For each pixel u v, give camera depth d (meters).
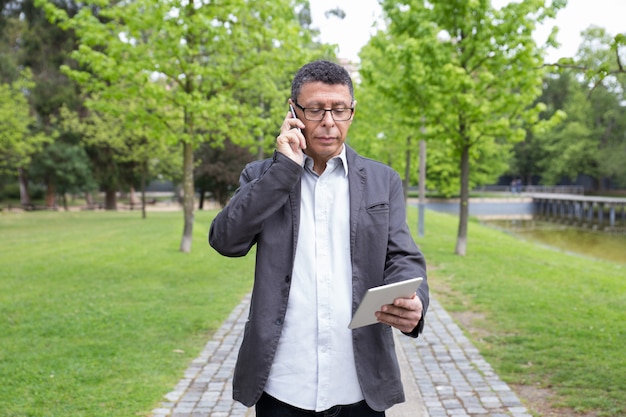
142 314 7.14
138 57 10.98
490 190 68.31
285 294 1.91
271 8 11.27
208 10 10.82
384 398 1.95
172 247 14.30
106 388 4.52
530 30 10.88
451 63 11.52
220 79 11.77
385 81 12.47
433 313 7.39
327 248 1.95
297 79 1.93
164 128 12.04
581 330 6.28
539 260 13.07
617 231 32.94
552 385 4.66
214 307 7.71
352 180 1.99
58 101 29.28
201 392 4.51
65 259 12.20
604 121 52.38
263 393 1.98
